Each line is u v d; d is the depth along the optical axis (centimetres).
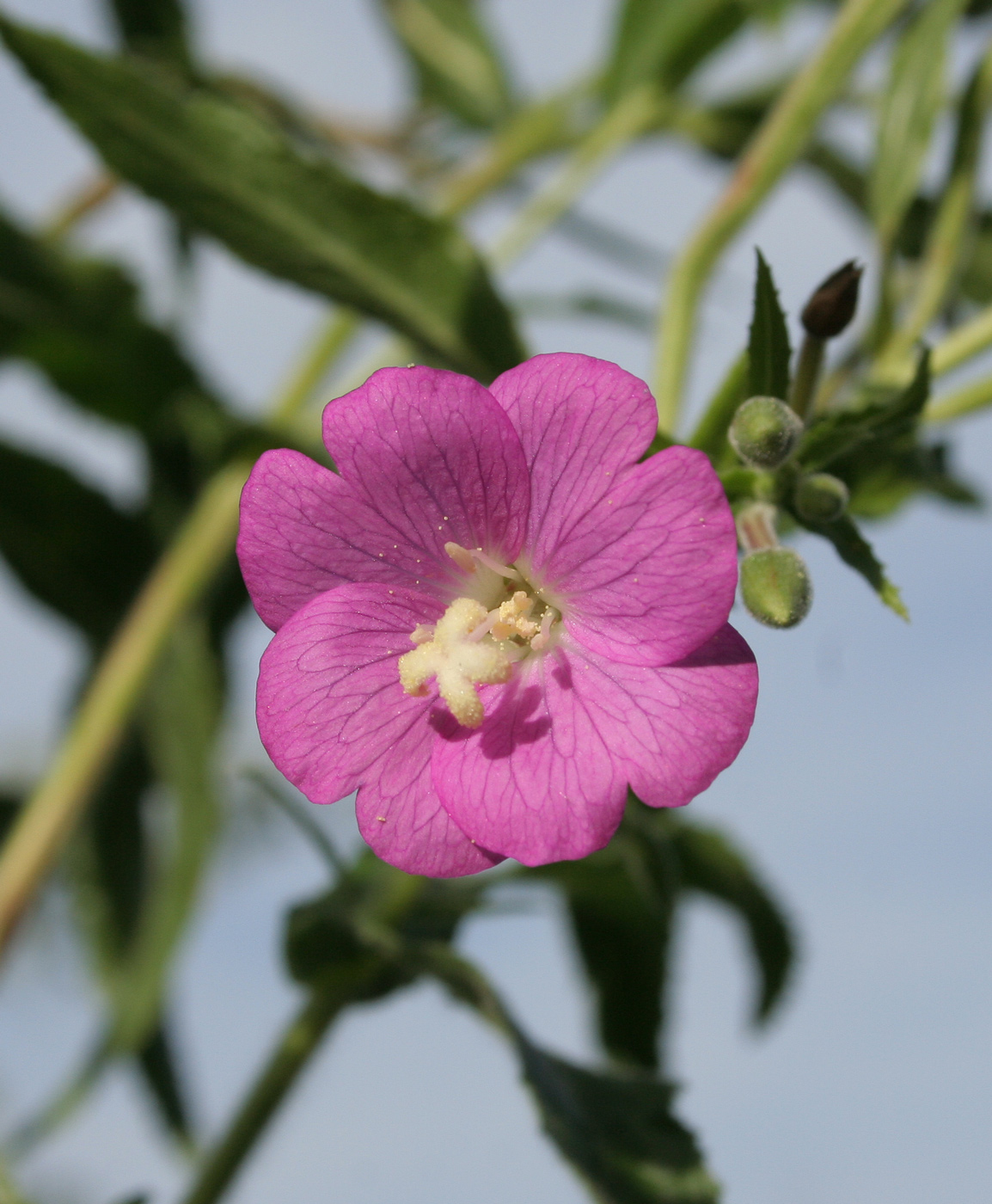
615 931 29
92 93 27
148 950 31
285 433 30
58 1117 30
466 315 28
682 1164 26
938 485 28
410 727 24
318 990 27
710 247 27
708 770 24
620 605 24
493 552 24
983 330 27
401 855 24
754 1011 29
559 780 24
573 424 24
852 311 25
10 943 29
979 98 28
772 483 25
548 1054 26
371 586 24
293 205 27
